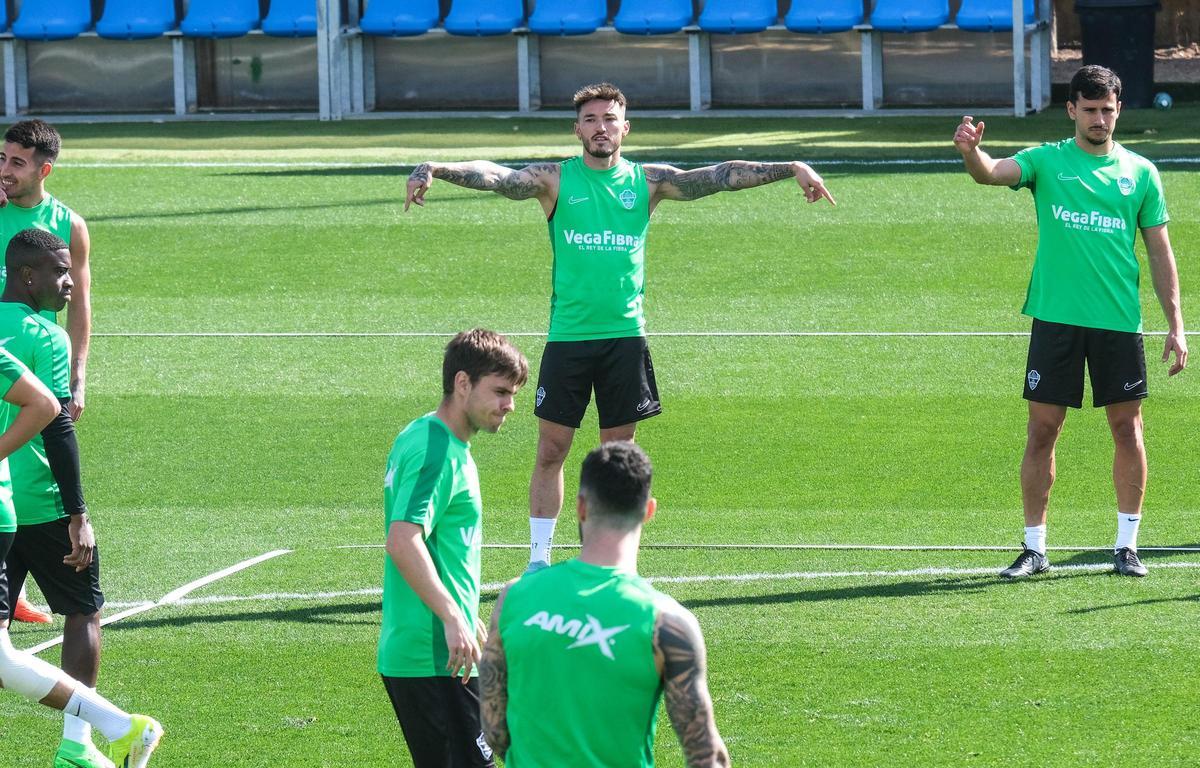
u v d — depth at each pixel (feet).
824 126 269.85
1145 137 238.07
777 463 112.37
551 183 86.38
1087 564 89.40
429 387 132.87
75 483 64.69
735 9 290.97
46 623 84.99
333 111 294.66
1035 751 64.80
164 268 175.42
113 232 191.93
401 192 212.23
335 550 95.81
